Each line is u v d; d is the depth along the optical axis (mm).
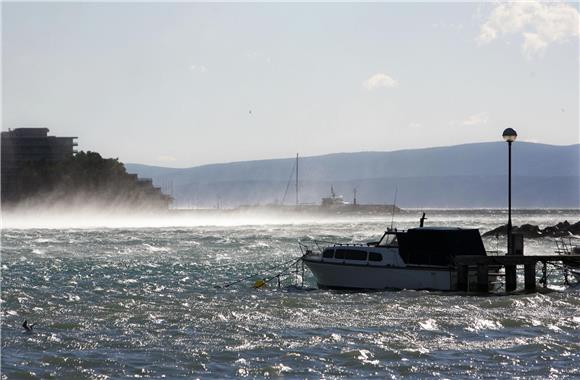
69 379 89000
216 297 151500
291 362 96000
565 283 174000
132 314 127562
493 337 109312
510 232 166750
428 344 104938
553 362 96062
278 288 169625
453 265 159000
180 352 100688
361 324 118812
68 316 125625
